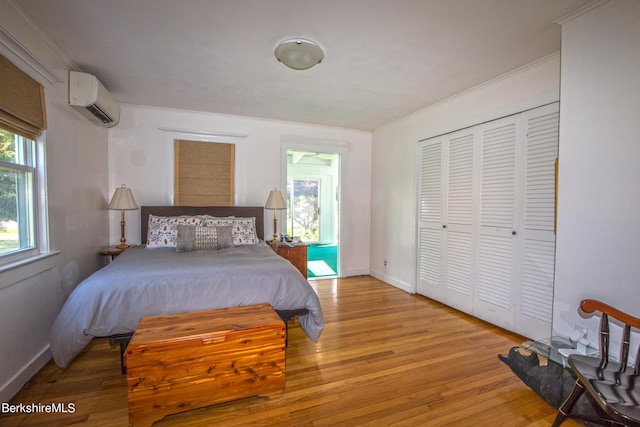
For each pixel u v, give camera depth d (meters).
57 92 2.26
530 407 1.71
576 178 1.77
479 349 2.38
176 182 3.77
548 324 2.38
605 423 1.35
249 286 2.06
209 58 2.37
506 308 2.72
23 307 1.83
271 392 1.75
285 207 4.02
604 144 1.65
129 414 1.49
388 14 1.80
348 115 3.92
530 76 2.48
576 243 1.77
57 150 2.27
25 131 1.91
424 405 1.71
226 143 3.97
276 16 1.83
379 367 2.10
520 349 2.29
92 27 1.94
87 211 2.86
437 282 3.52
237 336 1.66
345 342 2.48
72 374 1.94
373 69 2.55
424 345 2.44
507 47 2.19
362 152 4.76
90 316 1.74
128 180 3.59
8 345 1.69
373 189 4.77
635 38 1.53
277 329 1.74
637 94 1.52
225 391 1.65
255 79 2.77
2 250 1.77
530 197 2.51
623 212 1.57
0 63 1.61
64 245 2.38
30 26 1.86
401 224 4.08
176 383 1.56
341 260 4.69
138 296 1.84
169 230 3.24
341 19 1.86
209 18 1.85
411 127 3.88
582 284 1.75
